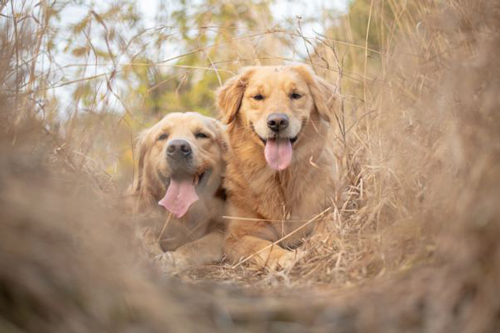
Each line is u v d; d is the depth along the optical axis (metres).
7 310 2.05
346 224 4.09
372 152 4.60
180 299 2.49
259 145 5.07
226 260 4.88
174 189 5.02
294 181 5.01
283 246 4.95
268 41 7.36
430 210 2.93
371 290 2.63
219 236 5.11
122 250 2.63
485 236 2.37
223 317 2.39
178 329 2.20
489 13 3.25
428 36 4.11
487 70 3.02
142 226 4.57
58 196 2.49
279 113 4.77
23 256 2.09
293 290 2.96
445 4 3.77
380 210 3.66
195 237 5.24
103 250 2.39
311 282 3.23
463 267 2.36
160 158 5.16
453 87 3.21
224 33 7.30
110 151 5.15
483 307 2.24
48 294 2.09
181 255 4.50
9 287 2.06
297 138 4.99
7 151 2.64
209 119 5.58
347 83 6.25
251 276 4.00
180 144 4.93
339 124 5.05
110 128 5.06
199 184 5.23
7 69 3.54
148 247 4.25
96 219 2.57
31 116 3.40
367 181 4.42
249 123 5.12
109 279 2.25
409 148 3.74
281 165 4.76
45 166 3.11
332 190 4.96
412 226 3.03
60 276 2.14
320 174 5.07
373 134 4.79
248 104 5.16
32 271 2.09
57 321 2.07
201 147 5.23
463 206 2.54
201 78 7.76
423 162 3.54
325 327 2.36
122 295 2.23
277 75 5.11
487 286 2.26
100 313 2.15
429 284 2.47
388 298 2.48
